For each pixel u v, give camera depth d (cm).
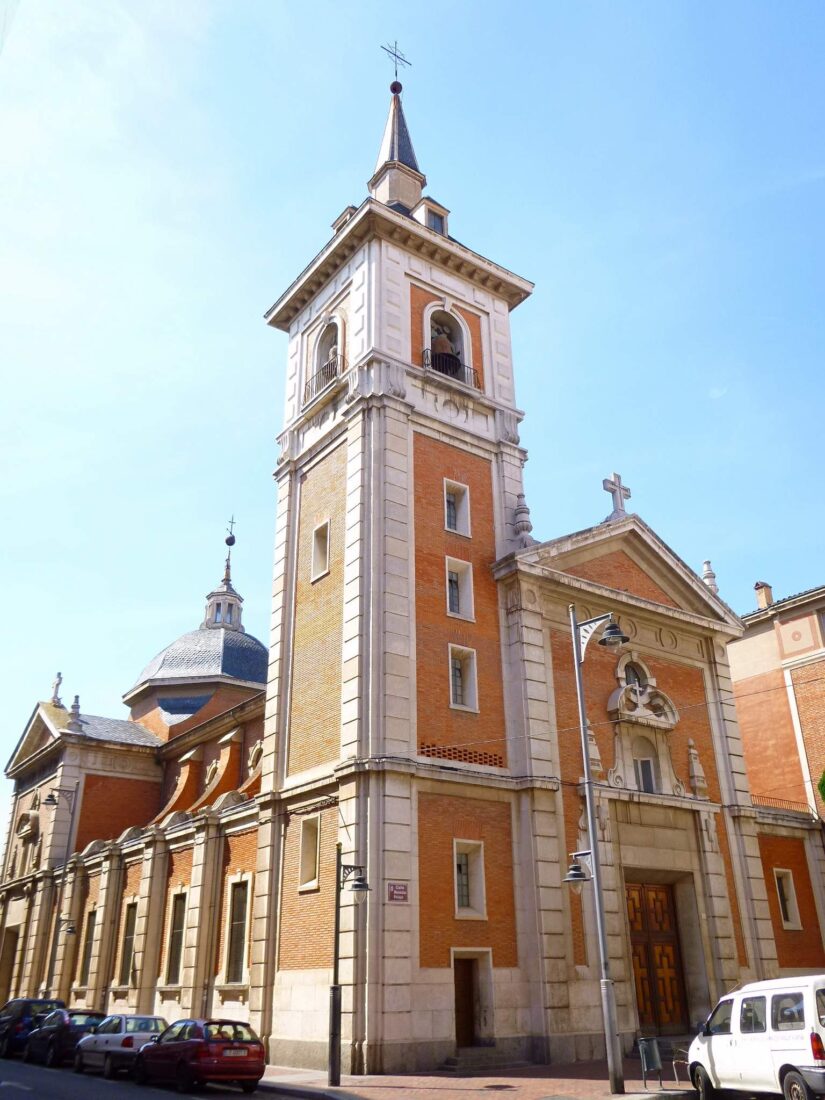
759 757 3603
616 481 3098
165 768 4478
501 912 2244
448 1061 1997
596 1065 2069
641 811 2612
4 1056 2844
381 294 2820
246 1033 1870
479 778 2316
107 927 3356
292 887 2327
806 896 3011
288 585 2750
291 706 2566
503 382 3048
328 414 2844
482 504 2752
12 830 4756
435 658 2400
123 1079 2133
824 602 3525
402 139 3631
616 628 1938
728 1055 1525
